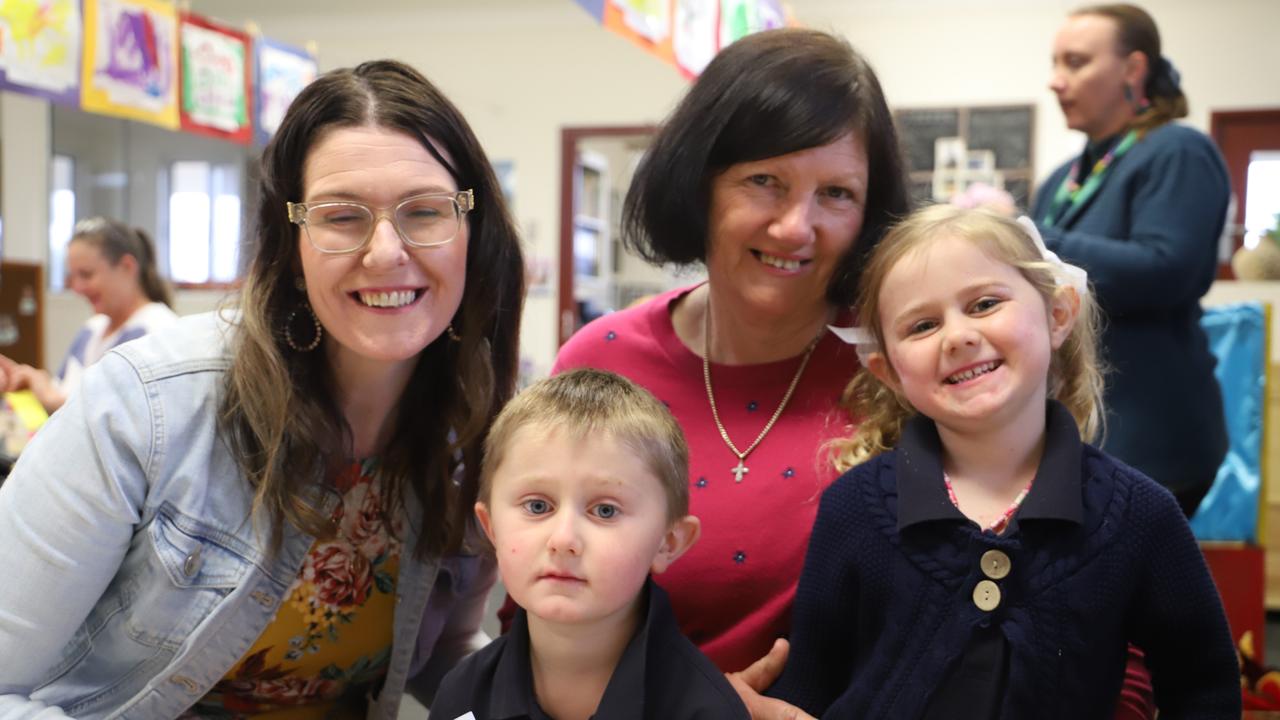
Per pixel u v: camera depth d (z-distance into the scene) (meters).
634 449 1.18
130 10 3.39
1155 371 2.34
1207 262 2.35
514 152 7.29
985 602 1.18
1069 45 2.54
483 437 1.44
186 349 1.35
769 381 1.56
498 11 7.23
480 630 1.72
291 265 1.34
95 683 1.34
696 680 1.20
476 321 1.44
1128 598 1.19
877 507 1.28
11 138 7.18
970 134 6.34
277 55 4.25
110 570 1.28
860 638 1.29
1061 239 2.34
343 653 1.49
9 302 5.49
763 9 3.21
